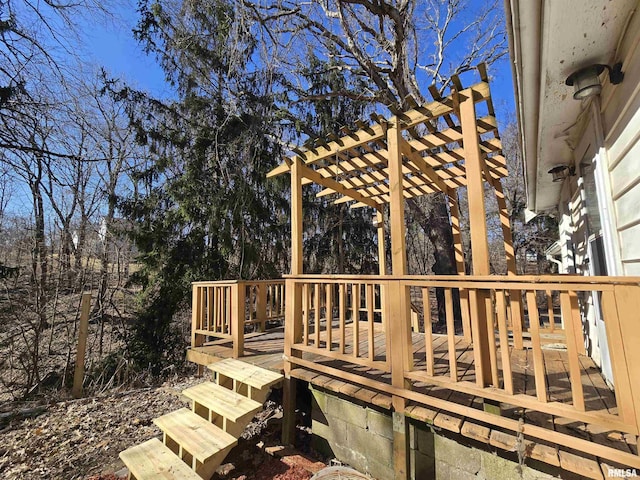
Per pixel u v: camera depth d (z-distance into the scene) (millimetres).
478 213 2371
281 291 5703
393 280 2453
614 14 1731
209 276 8477
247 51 8570
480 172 2408
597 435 1795
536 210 6586
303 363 3066
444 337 4531
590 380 2727
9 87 5406
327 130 10758
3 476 2828
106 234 8922
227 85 8711
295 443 3256
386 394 2518
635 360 1485
